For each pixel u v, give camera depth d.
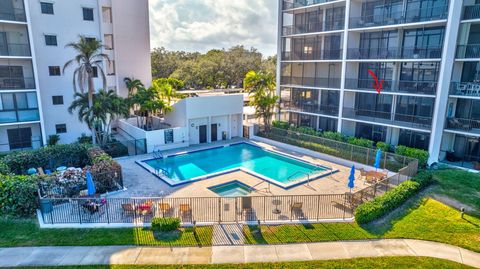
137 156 28.19
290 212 16.88
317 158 28.05
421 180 19.77
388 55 27.59
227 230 15.12
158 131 29.75
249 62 84.06
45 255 13.00
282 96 37.50
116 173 20.56
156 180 22.42
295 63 36.28
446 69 23.61
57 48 30.89
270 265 12.51
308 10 34.41
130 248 13.57
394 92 26.92
